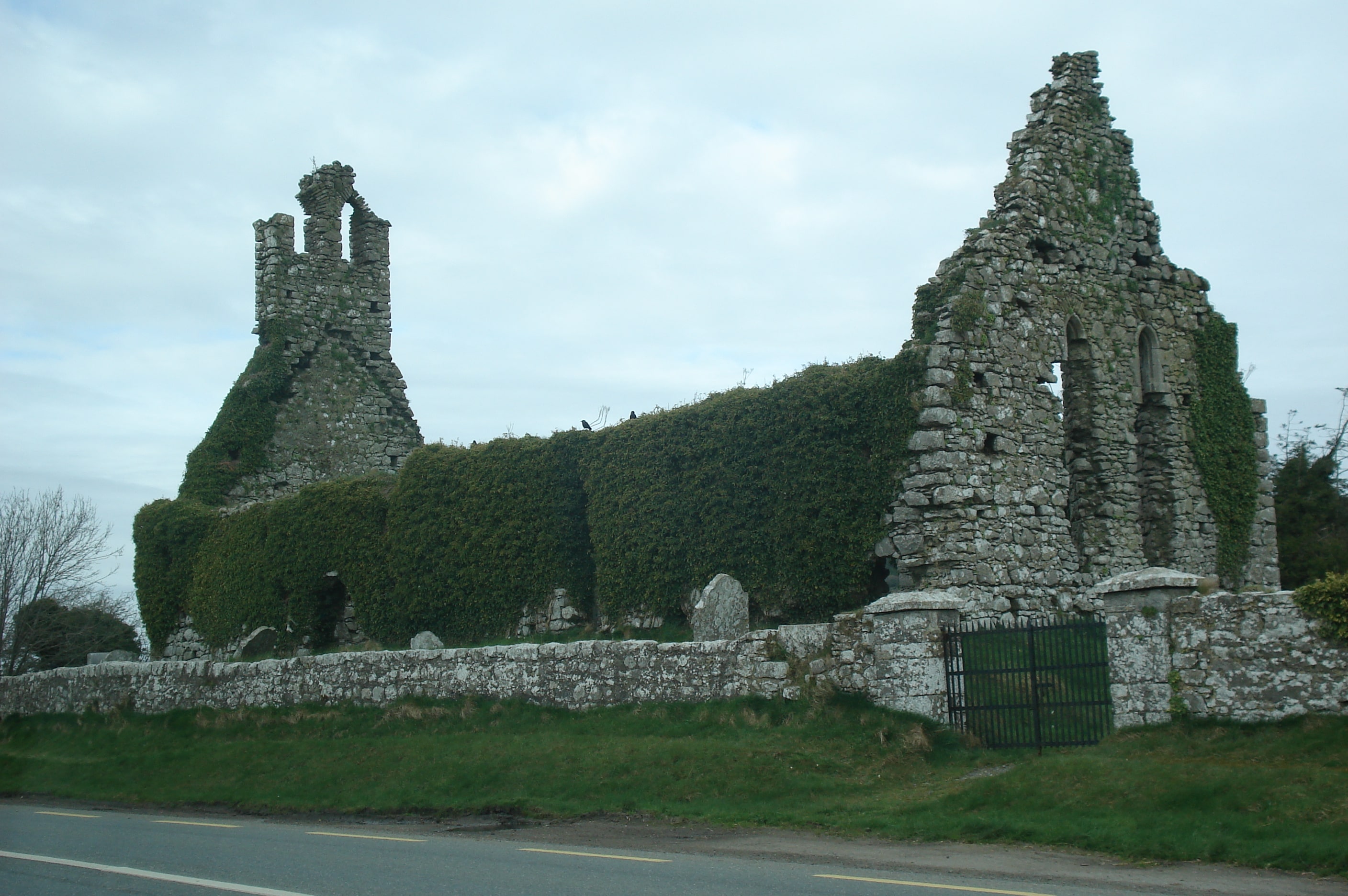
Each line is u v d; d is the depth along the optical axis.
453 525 28.88
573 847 12.84
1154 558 26.69
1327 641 13.33
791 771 15.88
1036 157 25.47
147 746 24.67
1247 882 10.07
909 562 21.66
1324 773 12.08
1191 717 14.16
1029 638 16.11
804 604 22.69
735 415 24.02
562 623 26.77
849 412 22.64
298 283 40.12
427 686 22.91
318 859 12.13
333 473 39.22
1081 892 9.64
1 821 17.16
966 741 16.34
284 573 32.06
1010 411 23.30
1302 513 36.50
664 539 24.88
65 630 43.59
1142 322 27.06
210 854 12.76
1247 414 29.05
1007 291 23.81
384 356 41.53
